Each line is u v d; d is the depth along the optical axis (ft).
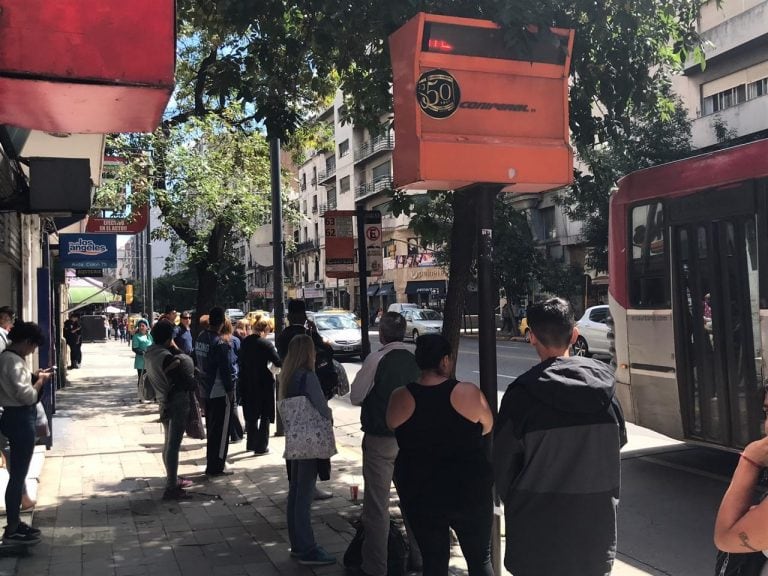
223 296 169.99
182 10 22.71
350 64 23.70
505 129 14.49
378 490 14.33
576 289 98.73
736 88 75.51
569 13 19.84
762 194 20.54
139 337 47.75
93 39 9.98
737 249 21.31
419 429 11.13
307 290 220.23
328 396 22.80
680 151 66.23
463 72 14.21
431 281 158.30
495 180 14.14
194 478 24.32
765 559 6.59
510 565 8.95
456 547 16.53
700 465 25.26
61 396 49.19
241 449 29.73
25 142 22.38
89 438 32.45
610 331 27.25
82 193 22.74
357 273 26.50
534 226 118.93
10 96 10.64
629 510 20.22
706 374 22.54
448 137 13.99
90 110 11.39
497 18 14.60
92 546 17.21
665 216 24.14
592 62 21.27
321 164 212.02
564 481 8.64
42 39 9.77
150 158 44.27
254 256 34.71
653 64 22.44
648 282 25.03
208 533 18.19
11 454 16.89
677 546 17.26
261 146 47.34
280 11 19.43
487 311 14.06
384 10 17.22
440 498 10.94
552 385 8.71
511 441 8.88
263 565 15.78
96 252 41.47
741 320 21.17
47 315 30.86
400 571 14.47
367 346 25.46
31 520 18.98
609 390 8.85
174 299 228.22
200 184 44.29
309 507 15.89
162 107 11.30
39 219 35.58
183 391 21.75
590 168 24.09
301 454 15.44
